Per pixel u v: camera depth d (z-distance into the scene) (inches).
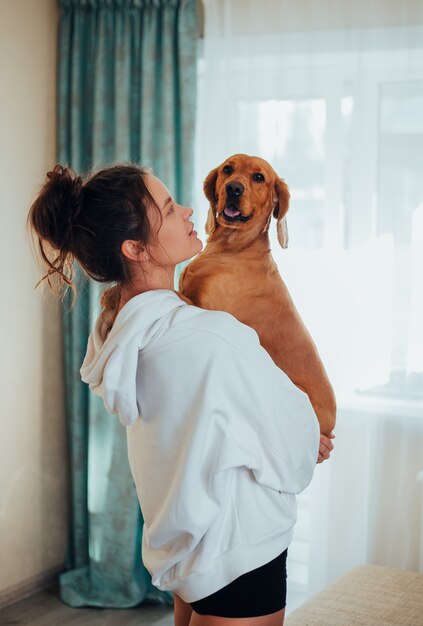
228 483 47.6
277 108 115.5
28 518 122.2
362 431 112.7
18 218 118.0
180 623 57.2
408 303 110.7
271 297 62.1
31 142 120.7
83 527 126.6
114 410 50.3
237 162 64.9
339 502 114.1
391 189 111.5
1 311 115.3
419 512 110.7
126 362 47.6
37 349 122.9
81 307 123.6
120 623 113.6
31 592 123.2
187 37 118.2
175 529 47.4
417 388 110.3
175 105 120.0
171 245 52.2
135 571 121.3
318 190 114.4
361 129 112.3
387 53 110.7
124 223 50.6
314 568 116.0
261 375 47.5
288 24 114.7
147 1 119.5
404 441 110.9
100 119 122.8
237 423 47.3
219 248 64.4
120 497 121.9
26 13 118.6
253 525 48.3
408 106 110.3
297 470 49.2
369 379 112.1
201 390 46.6
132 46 122.0
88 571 125.3
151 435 48.9
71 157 124.6
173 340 47.4
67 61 124.6
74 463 126.2
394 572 81.9
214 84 118.3
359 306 112.5
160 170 120.1
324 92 113.9
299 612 71.3
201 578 48.0
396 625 67.8
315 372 60.2
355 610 71.3
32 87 120.6
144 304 48.5
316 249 114.5
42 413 124.5
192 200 118.6
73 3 123.8
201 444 46.4
